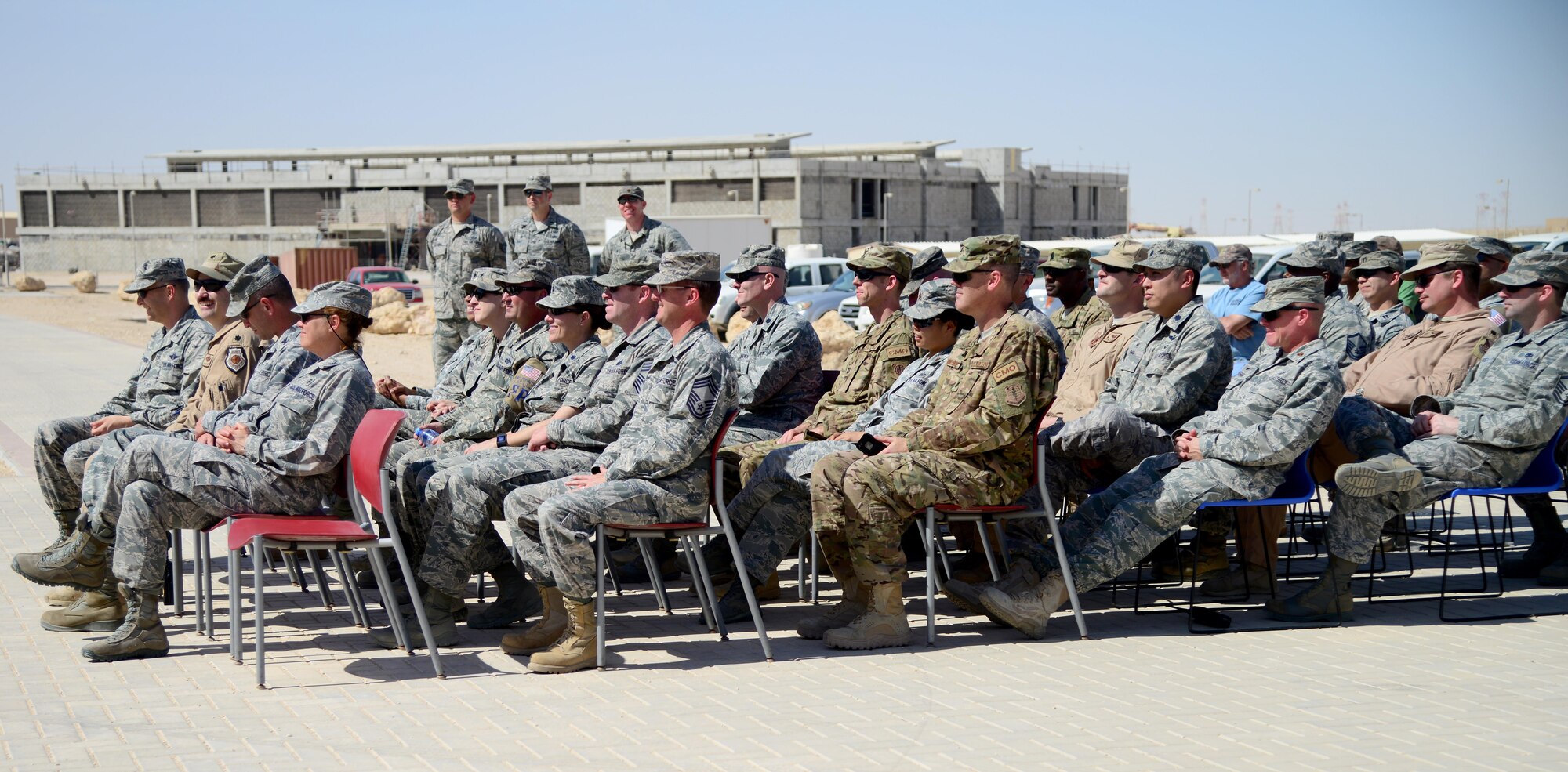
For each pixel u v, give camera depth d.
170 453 5.89
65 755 4.57
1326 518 7.68
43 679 5.61
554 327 7.31
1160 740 4.70
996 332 6.16
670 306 6.02
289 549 5.70
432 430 8.02
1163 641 6.22
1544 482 6.76
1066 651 6.04
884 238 91.69
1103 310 8.59
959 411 6.12
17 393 18.98
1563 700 5.16
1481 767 4.38
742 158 91.44
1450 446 6.63
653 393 6.05
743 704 5.20
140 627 5.98
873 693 5.35
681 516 5.98
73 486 7.36
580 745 4.68
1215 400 7.14
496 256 11.10
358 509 6.04
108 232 102.00
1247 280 9.62
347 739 4.76
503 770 4.41
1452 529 9.22
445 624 6.29
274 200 98.06
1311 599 6.58
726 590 7.45
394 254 93.94
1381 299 9.52
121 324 40.50
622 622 6.82
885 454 6.08
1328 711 5.04
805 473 6.60
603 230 90.88
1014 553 6.58
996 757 4.52
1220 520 7.34
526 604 6.70
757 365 7.72
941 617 6.86
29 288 66.44
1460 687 5.34
